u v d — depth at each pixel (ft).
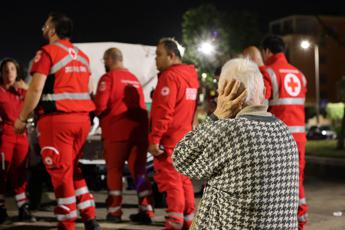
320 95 209.87
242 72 10.42
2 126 22.76
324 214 25.46
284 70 19.97
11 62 22.94
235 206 9.62
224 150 9.78
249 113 10.21
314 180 41.24
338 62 210.59
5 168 22.99
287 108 19.69
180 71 19.67
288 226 9.78
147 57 35.09
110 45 34.58
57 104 18.17
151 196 22.82
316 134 141.90
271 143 9.71
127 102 22.15
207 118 10.71
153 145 19.43
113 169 22.39
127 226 21.95
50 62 18.08
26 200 23.53
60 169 18.48
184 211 20.48
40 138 18.60
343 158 63.05
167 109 19.22
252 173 9.52
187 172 10.43
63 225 18.58
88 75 19.35
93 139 29.43
